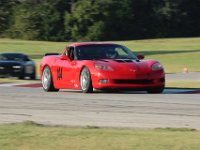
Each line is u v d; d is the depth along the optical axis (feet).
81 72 138.72
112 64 134.10
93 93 138.21
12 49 542.16
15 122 85.66
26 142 63.93
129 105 109.09
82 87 138.72
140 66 134.10
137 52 490.08
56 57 150.82
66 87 145.28
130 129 75.10
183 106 106.42
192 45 590.14
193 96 127.95
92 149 60.13
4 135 68.28
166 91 145.28
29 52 511.40
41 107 107.96
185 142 62.54
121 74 132.05
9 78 246.68
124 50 144.87
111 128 76.79
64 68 144.87
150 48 553.23
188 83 180.45
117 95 131.95
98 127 77.46
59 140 64.75
